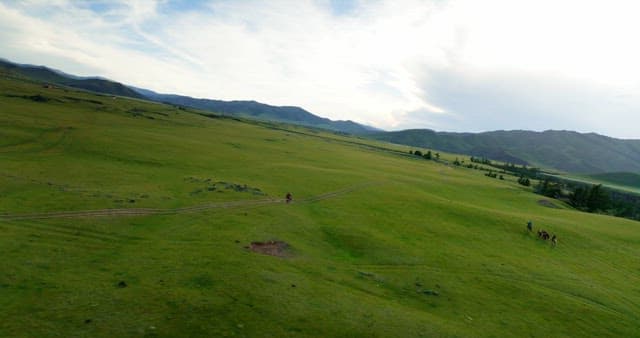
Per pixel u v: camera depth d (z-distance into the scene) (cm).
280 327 2892
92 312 2786
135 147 10894
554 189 18075
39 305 2798
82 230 4475
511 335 3528
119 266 3650
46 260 3575
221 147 13900
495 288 4669
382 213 7606
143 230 4775
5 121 11631
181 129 17950
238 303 3142
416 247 5797
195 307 2995
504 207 11631
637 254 7431
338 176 11412
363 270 4644
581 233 8312
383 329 3131
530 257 6244
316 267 4403
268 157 13525
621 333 3944
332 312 3259
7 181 6069
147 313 2852
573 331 3828
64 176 6938
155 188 6938
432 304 3975
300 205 7356
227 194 7188
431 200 9412
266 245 4803
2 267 3291
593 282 5438
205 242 4562
